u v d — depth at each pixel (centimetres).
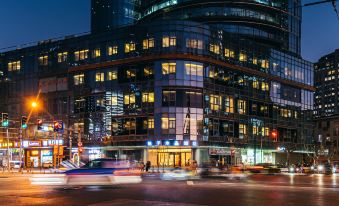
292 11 11494
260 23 10406
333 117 15088
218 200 2130
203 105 7806
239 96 8644
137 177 3147
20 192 2553
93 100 8388
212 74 8075
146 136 7694
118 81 8125
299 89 10450
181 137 7550
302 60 10544
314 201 2112
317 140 13425
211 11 10112
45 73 9125
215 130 8025
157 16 10925
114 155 8075
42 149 8681
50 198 2206
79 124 8538
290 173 6812
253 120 8925
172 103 7606
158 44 7731
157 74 7712
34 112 9131
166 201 2056
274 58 9644
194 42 7825
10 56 9681
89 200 2111
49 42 9212
